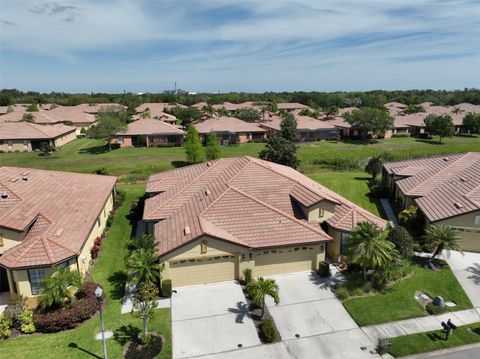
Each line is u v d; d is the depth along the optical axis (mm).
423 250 30188
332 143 85188
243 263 25156
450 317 22000
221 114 116938
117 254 29359
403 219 34750
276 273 26469
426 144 84438
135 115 119938
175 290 24453
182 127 97625
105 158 66438
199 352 18984
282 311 22328
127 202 41469
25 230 24984
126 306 22734
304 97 181500
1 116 103750
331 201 28188
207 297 23656
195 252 24203
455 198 32812
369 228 24234
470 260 28906
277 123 92125
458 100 160375
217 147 58625
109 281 25531
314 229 26859
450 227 30250
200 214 26766
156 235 26656
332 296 23906
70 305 21531
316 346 19484
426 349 19266
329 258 28750
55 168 59125
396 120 101500
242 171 32219
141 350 18938
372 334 20422
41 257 22359
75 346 19328
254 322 21328
